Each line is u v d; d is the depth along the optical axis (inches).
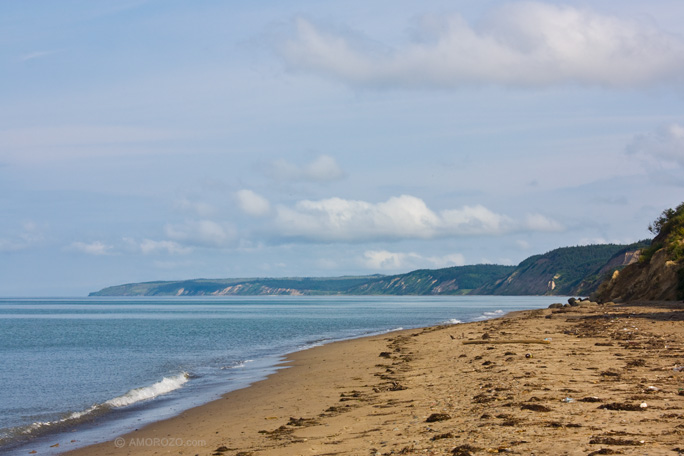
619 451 332.8
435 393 647.8
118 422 701.9
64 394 1005.8
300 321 3555.6
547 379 650.8
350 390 767.1
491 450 360.5
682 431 377.7
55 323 3986.2
